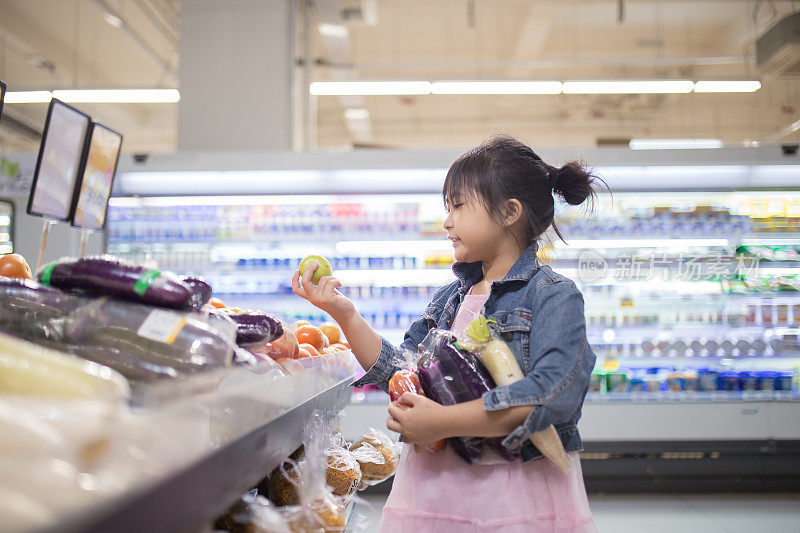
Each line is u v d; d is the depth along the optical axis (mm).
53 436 469
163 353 870
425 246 4766
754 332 4574
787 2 7148
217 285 4590
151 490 526
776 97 9945
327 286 1490
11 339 669
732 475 4102
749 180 4246
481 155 1462
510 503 1278
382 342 1534
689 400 4094
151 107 10422
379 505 3797
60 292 930
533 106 10641
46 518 405
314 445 1353
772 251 4480
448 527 1323
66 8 7309
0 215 4035
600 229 4484
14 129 9125
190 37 5297
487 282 1511
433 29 8477
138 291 920
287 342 1386
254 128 5223
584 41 8688
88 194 1740
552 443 1265
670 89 6070
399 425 1272
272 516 1129
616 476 4102
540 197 1481
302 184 4250
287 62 5266
